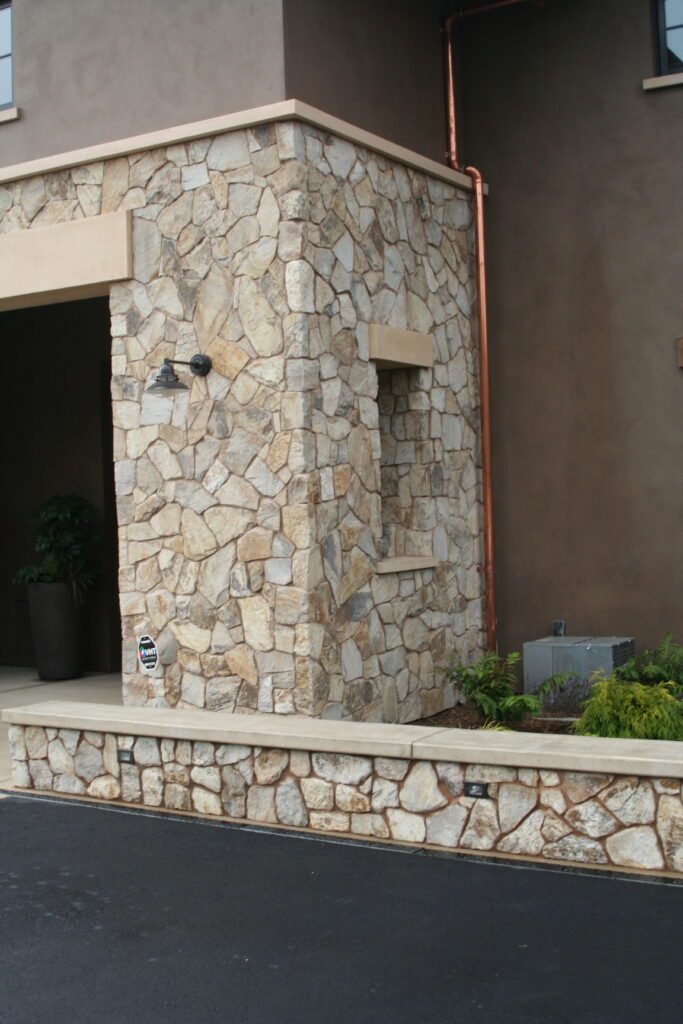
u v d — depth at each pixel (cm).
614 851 586
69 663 1223
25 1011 459
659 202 1003
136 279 904
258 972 486
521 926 520
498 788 617
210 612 875
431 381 1001
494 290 1079
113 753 755
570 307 1044
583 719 772
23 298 971
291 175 831
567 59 1041
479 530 1077
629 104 1015
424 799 639
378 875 596
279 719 734
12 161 963
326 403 857
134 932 535
